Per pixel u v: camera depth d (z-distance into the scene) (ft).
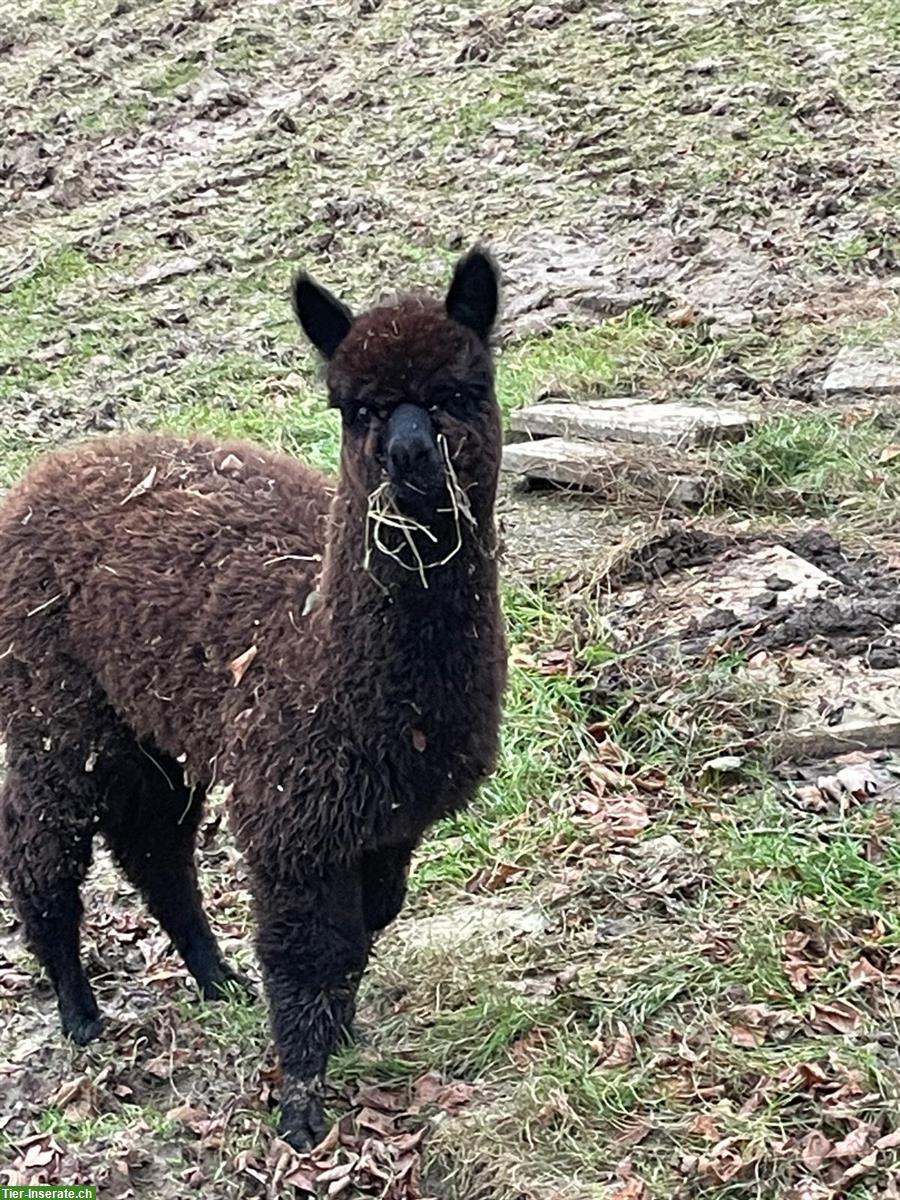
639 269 21.90
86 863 11.06
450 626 9.41
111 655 10.50
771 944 10.51
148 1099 10.64
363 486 9.30
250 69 32.01
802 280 20.45
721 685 13.04
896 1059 9.69
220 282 25.04
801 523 15.39
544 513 16.48
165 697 10.27
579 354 19.61
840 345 18.57
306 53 32.12
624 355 19.44
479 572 9.48
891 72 25.38
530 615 14.51
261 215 26.73
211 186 28.09
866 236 21.09
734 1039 9.96
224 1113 10.20
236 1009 11.03
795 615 13.73
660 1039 10.12
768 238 21.57
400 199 25.91
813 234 21.45
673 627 13.98
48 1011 11.60
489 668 9.66
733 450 16.34
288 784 9.51
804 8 28.12
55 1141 10.22
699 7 29.17
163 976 11.62
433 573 9.29
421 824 9.82
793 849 11.35
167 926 11.35
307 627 9.64
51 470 11.23
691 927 10.91
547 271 22.56
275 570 10.00
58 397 22.24
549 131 26.43
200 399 21.35
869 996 10.14
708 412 17.25
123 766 10.92
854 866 11.14
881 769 12.22
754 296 20.39
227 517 10.41
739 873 11.25
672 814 12.10
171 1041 10.95
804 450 16.28
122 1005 11.45
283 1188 9.59
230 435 19.12
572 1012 10.39
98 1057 10.95
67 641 10.75
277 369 21.98
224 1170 9.86
